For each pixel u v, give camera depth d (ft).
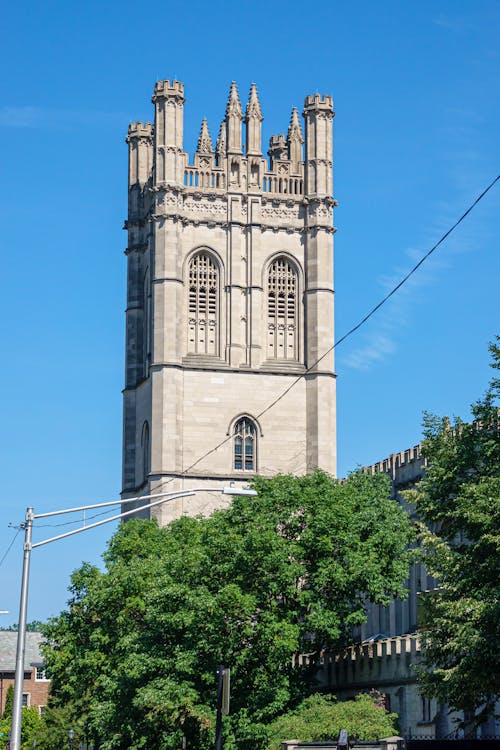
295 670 309.01
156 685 292.61
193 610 291.79
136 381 540.93
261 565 300.20
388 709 302.86
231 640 289.74
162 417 504.43
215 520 330.95
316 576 309.01
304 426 517.96
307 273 527.40
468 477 229.45
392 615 400.26
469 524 219.20
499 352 229.04
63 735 459.32
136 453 536.01
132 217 549.95
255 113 530.68
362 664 317.01
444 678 212.23
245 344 519.60
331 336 523.29
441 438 234.79
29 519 242.17
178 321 512.63
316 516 315.17
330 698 302.86
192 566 305.12
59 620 361.30
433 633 221.46
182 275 517.96
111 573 342.23
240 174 526.98
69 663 359.46
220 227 523.29
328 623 303.48
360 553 311.47
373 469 444.14
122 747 331.57
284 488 327.06
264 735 286.66
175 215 516.32
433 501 229.86
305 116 535.19
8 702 569.23
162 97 520.83
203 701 295.28
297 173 533.55
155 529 380.99
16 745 234.99
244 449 513.04
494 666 206.59
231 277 520.01
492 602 204.74
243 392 514.27
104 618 342.03
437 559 225.56
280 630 291.38
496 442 225.15
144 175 556.10
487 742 208.74
